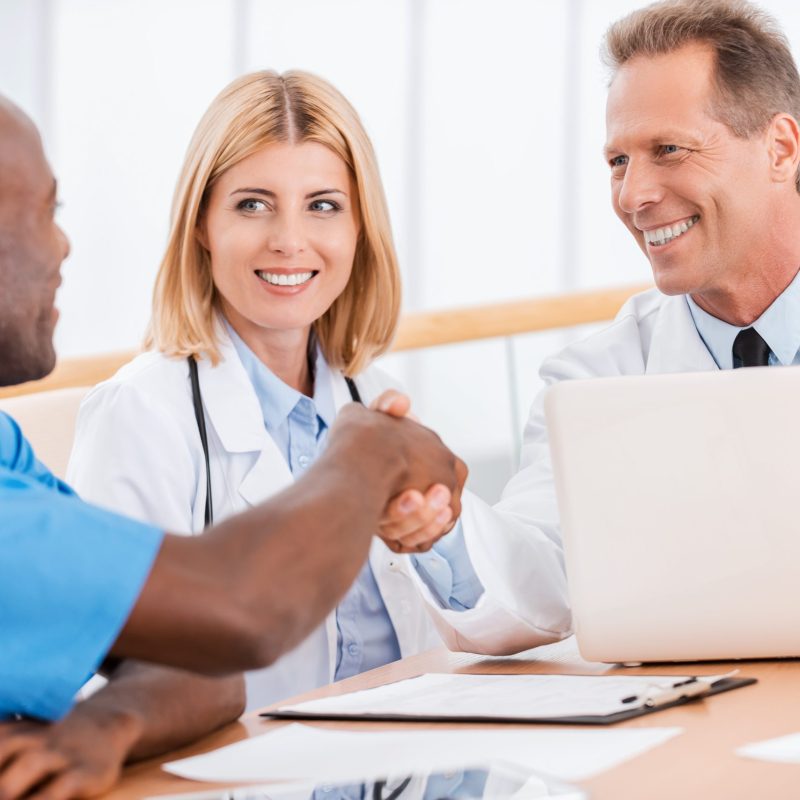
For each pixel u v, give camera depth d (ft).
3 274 3.87
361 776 3.35
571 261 18.93
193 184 7.47
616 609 4.70
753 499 4.60
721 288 6.99
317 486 3.71
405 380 11.68
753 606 4.62
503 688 4.43
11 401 6.95
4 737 3.50
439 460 4.57
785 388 4.59
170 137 19.84
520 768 3.32
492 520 5.48
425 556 5.65
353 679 5.12
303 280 7.47
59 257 4.04
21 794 3.39
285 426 7.63
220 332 7.58
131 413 7.00
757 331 7.07
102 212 19.97
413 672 5.23
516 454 11.87
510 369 11.89
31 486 3.49
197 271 7.61
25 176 3.88
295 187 7.36
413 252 19.52
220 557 3.40
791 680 4.36
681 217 6.81
